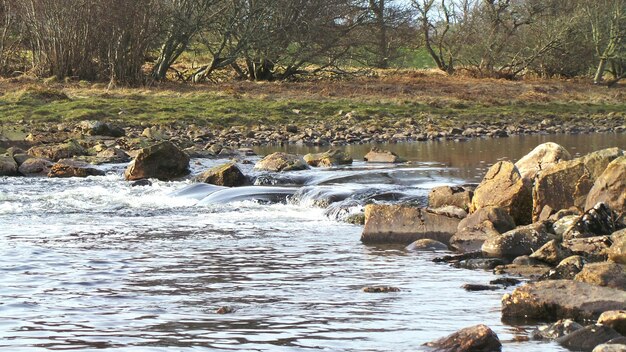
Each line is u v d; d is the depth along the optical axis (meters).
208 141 31.75
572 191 14.00
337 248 12.85
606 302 8.51
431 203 15.97
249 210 16.98
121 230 14.64
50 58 44.72
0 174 22.94
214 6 49.09
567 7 59.53
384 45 54.28
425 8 60.53
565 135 35.44
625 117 42.09
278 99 42.16
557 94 50.09
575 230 12.33
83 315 8.80
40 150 25.66
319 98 43.34
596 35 57.69
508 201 14.23
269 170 22.69
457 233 13.09
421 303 9.27
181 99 40.28
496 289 9.93
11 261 11.79
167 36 47.78
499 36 59.62
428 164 24.28
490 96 47.19
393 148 30.02
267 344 7.71
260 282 10.41
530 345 7.60
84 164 23.50
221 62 49.91
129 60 44.62
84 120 33.31
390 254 12.34
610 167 13.48
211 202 18.09
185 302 9.38
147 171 22.09
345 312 8.88
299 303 9.28
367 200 16.80
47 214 16.64
